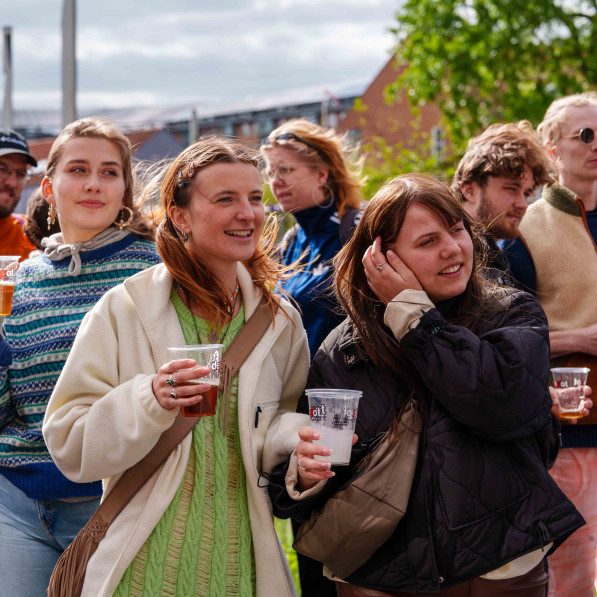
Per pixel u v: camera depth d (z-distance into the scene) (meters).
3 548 3.62
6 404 3.60
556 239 4.44
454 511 2.77
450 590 2.83
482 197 4.27
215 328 3.12
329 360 3.20
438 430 2.86
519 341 2.83
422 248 2.98
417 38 26.47
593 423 4.27
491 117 25.69
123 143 3.81
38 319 3.65
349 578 2.96
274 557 2.98
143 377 2.88
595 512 4.32
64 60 9.08
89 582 2.85
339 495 2.90
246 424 3.00
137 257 3.79
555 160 4.64
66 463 2.92
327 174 5.01
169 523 2.89
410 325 2.90
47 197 3.93
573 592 4.29
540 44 25.31
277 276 3.35
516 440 2.85
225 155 3.02
